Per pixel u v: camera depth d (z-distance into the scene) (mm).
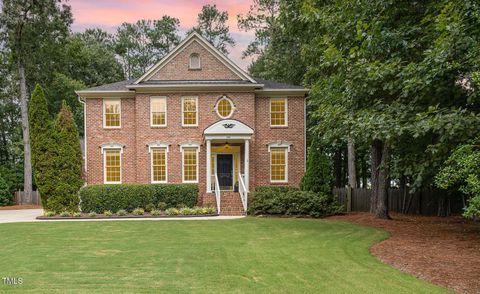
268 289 7996
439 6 12258
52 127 23500
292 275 9062
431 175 13367
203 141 27125
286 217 22078
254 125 27188
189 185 24656
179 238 14516
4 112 48688
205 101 27203
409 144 13328
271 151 27562
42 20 35125
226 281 8617
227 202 24609
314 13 17562
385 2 13883
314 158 23891
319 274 9125
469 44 10836
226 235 15141
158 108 27203
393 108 12633
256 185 27312
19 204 37688
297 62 31859
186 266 10047
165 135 27094
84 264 10367
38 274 9352
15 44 35125
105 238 14719
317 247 12500
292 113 27672
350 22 14930
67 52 41344
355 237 14445
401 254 11133
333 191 27234
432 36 12992
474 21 11023
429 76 11102
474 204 8719
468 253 11102
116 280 8781
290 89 27344
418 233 15312
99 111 27500
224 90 27172
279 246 12719
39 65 38062
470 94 11641
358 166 44750
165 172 27078
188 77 27406
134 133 27531
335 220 20500
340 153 44594
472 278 8477
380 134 11969
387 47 13648
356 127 12977
